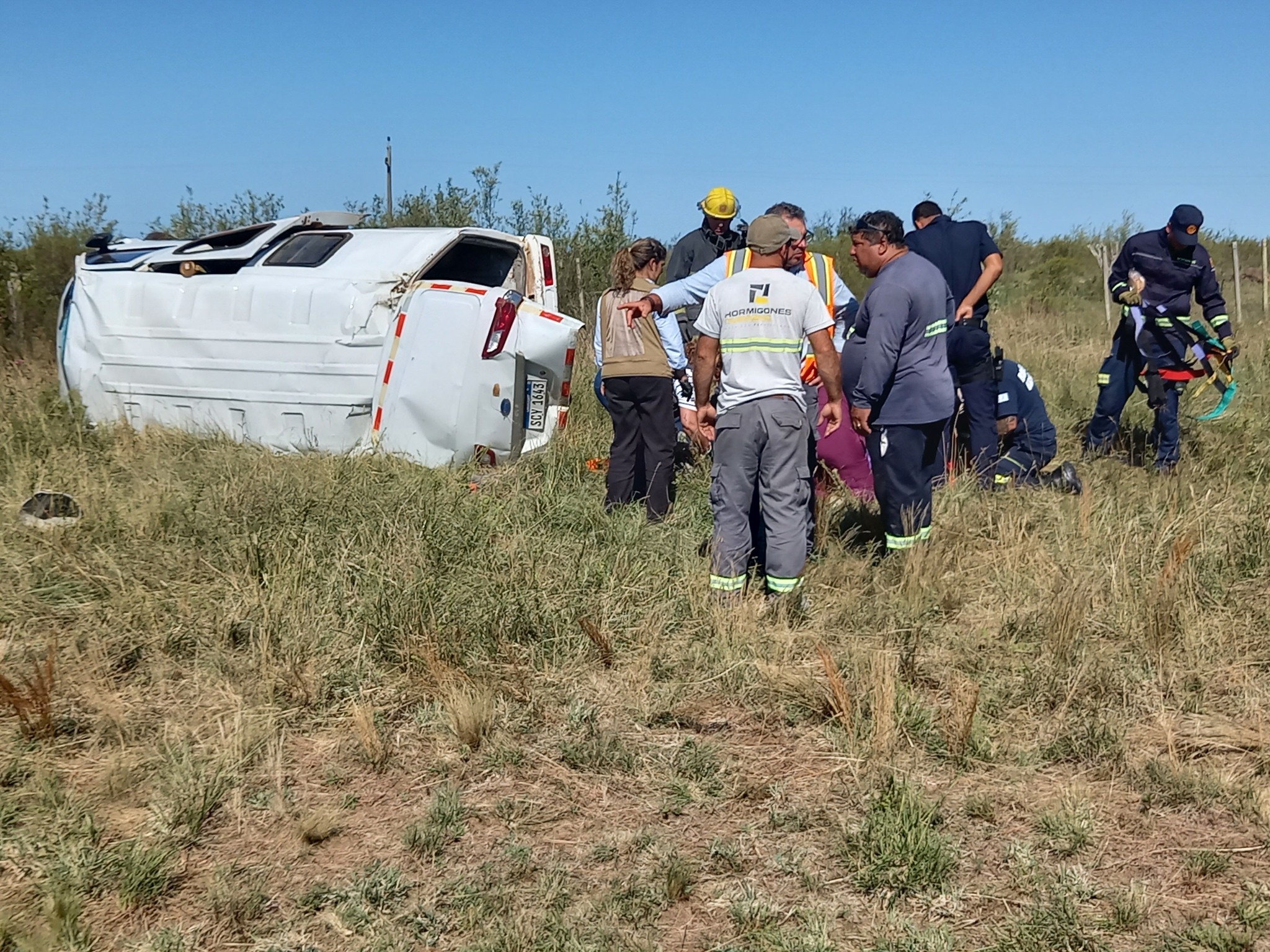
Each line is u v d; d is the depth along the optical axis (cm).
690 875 313
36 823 338
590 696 426
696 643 462
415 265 717
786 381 484
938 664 450
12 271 1245
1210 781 354
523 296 797
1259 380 937
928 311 517
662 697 418
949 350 657
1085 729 388
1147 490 652
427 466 686
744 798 357
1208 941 283
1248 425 784
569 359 720
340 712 414
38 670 392
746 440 484
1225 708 408
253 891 306
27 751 377
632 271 620
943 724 393
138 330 767
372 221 1587
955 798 354
